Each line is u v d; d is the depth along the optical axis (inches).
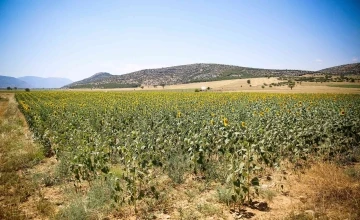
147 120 629.0
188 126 511.2
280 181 323.3
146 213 253.3
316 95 1662.2
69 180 346.9
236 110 753.6
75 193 293.3
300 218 224.5
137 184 320.2
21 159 410.3
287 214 239.9
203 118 593.9
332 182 299.4
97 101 1219.9
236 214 245.3
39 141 498.9
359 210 231.6
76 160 319.0
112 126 593.3
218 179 328.5
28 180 339.6
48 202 275.3
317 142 417.7
